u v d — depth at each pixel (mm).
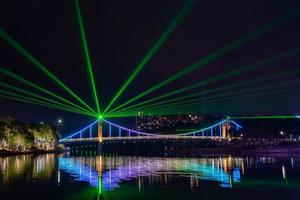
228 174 89562
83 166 119062
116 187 67562
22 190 63969
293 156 175500
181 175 87500
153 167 114688
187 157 185375
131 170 103062
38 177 82312
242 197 57406
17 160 141125
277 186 68125
